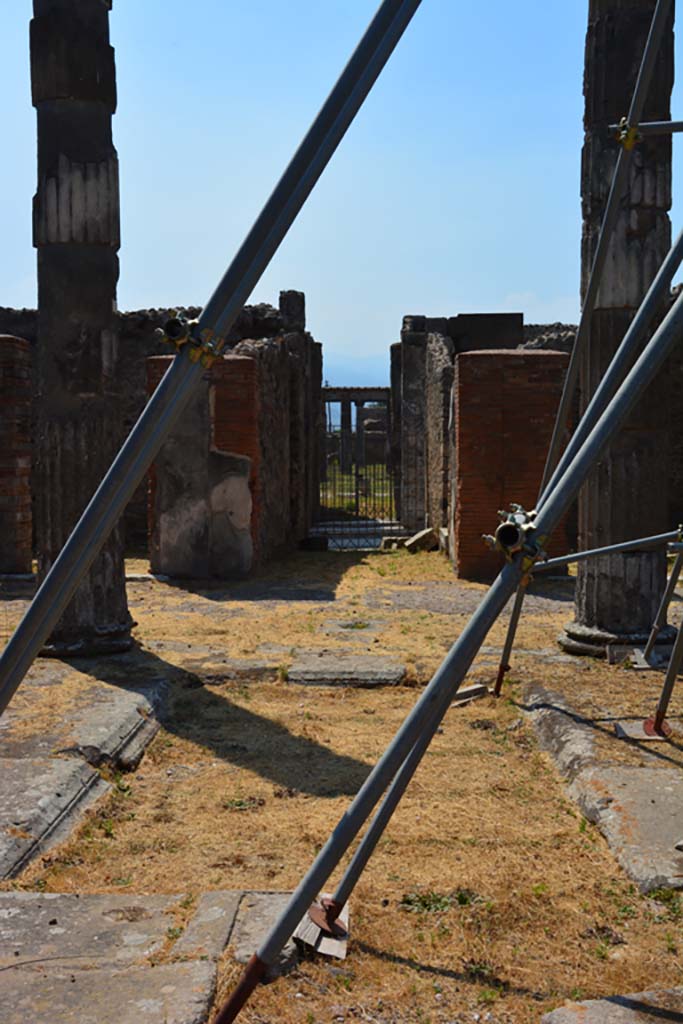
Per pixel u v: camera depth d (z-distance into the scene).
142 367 15.71
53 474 7.36
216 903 3.34
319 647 7.84
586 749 5.12
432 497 16.08
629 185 7.11
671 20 7.10
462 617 9.20
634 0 7.05
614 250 7.19
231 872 3.87
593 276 5.34
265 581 11.64
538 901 3.58
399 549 15.10
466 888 3.67
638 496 7.29
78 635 7.39
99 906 3.38
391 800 3.06
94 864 3.98
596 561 7.41
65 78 7.17
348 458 36.81
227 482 11.75
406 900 3.57
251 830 4.33
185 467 11.73
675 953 3.20
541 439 11.27
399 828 4.30
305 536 17.48
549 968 3.10
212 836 4.26
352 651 7.67
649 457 7.28
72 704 5.93
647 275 7.17
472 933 3.31
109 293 7.43
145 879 3.82
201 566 11.73
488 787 4.85
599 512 7.38
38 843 4.00
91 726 5.43
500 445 11.33
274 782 4.95
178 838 4.25
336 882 3.74
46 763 4.80
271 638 8.20
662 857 3.82
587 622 7.48
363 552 14.94
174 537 11.76
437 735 5.71
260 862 3.98
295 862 3.97
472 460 11.40
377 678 6.87
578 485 2.58
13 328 15.94
